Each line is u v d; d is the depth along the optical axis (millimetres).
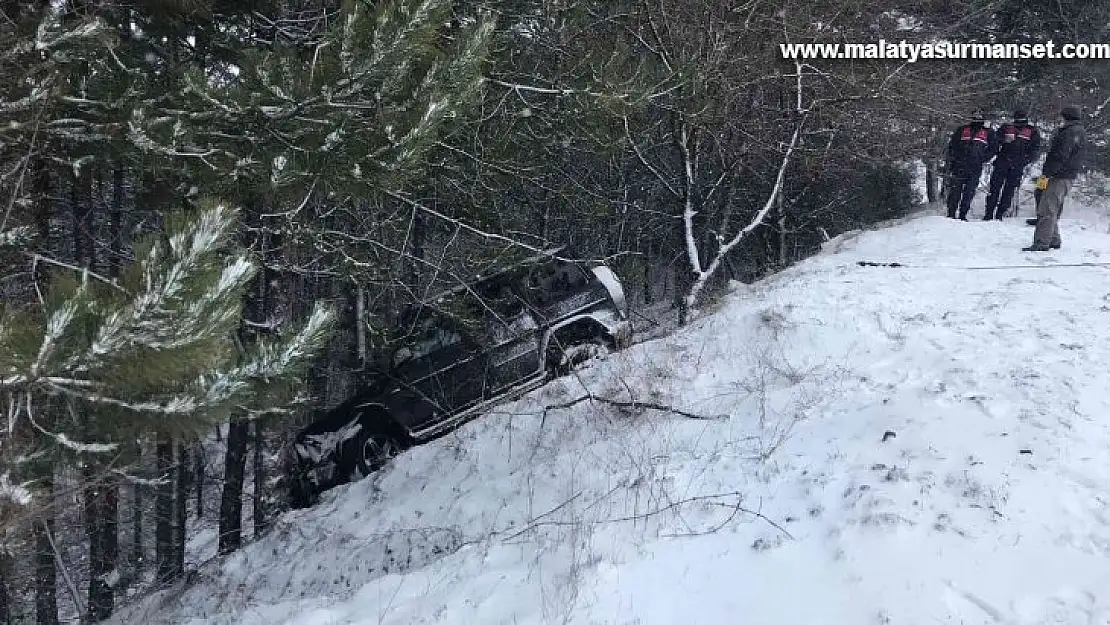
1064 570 3820
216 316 3312
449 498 7340
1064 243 11461
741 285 12789
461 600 4566
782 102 13453
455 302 8906
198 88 4773
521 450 7633
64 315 3018
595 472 6344
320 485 9750
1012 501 4438
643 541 4754
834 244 15320
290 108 4695
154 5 6430
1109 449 4875
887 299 8562
